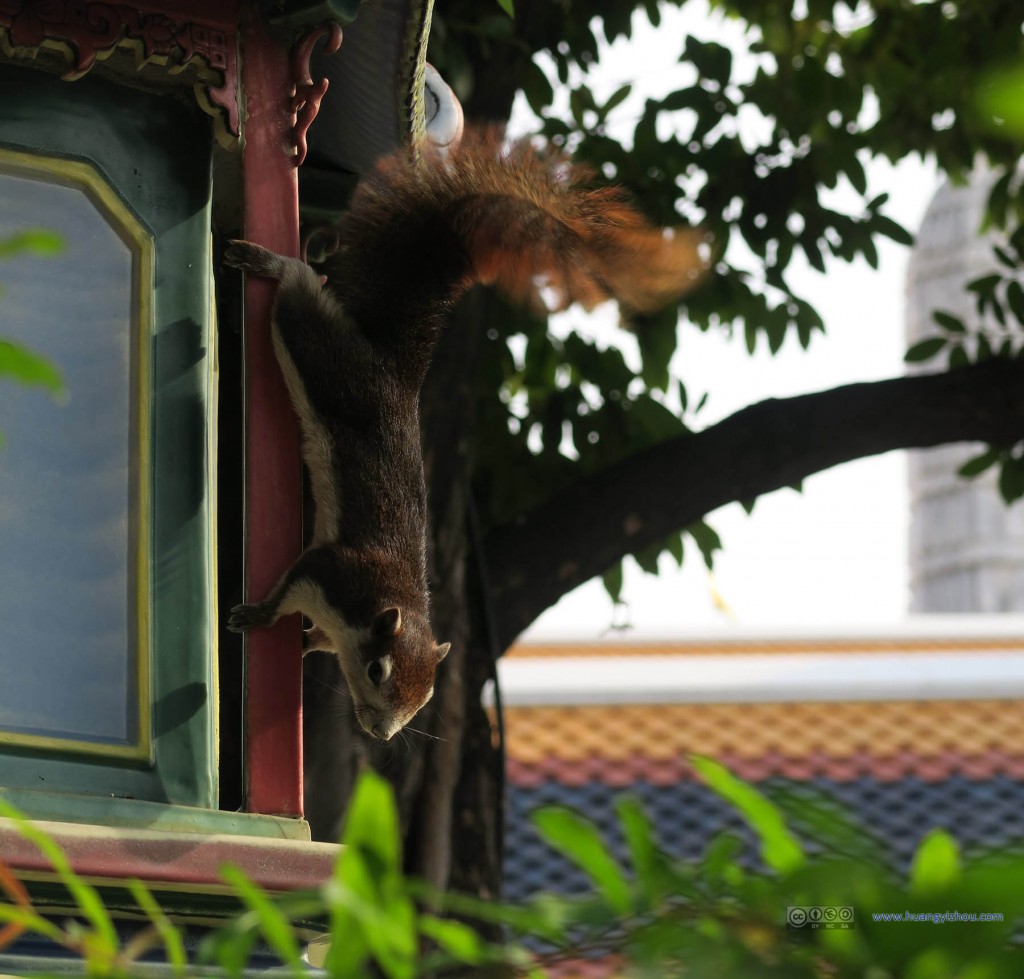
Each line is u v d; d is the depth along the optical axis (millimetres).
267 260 4695
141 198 4445
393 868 1516
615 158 8875
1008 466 9000
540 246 4992
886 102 9164
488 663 6953
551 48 8789
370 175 5434
